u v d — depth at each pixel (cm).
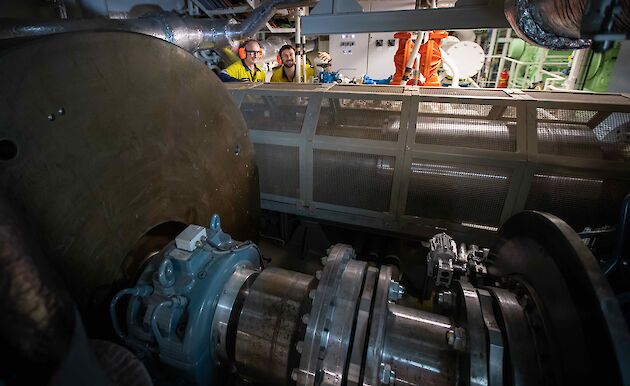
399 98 171
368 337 66
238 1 362
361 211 189
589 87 297
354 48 476
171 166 93
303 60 310
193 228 81
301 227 220
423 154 162
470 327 67
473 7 118
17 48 58
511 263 92
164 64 87
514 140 154
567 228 69
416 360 69
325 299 67
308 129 181
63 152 66
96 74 71
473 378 60
